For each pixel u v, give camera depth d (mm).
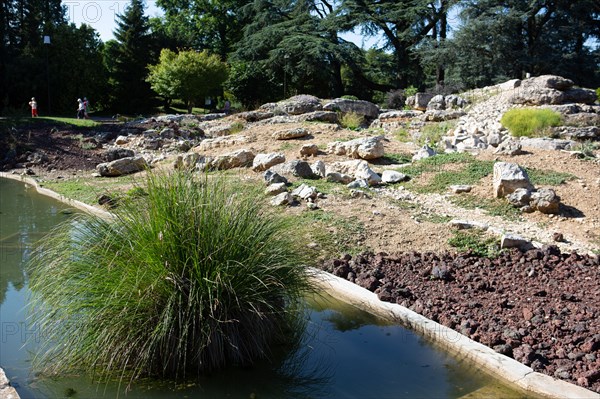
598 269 5691
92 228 4184
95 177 12758
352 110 20422
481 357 3912
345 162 9953
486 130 15234
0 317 4883
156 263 3715
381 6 33281
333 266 5848
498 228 7137
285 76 35281
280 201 7680
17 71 31984
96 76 36031
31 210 9734
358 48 33844
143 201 4125
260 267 3988
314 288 4574
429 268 5660
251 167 10742
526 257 6070
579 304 4770
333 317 4906
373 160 11258
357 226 6930
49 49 33656
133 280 3697
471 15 31328
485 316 4586
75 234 4207
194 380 3703
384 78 37969
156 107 38188
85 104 26188
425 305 4859
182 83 31750
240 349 3902
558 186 8609
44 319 3986
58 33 33875
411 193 8797
